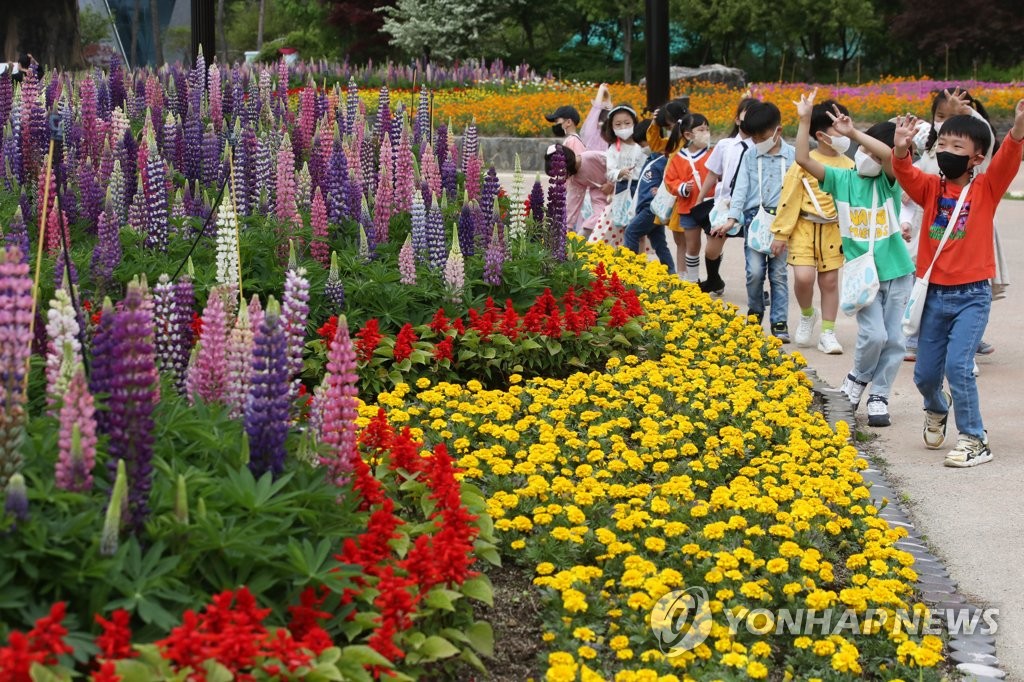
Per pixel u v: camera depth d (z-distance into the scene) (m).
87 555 3.90
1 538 3.86
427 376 8.44
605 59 63.06
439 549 4.68
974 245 7.73
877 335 8.80
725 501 6.13
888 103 33.91
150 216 9.20
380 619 4.37
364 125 12.23
